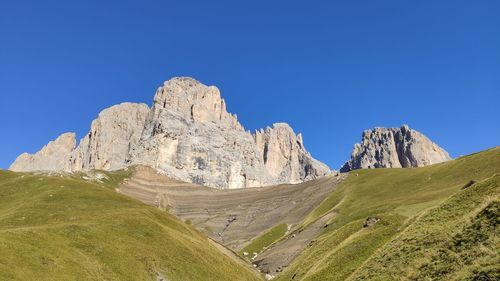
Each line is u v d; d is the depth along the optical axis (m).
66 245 60.28
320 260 78.81
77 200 95.75
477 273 33.00
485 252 35.38
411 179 159.12
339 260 68.56
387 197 147.25
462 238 40.16
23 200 96.81
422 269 40.16
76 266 54.88
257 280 90.12
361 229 79.31
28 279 46.19
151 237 77.50
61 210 87.19
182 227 98.38
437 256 40.47
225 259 89.56
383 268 46.97
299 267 88.94
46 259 52.53
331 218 146.25
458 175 136.12
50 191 100.75
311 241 127.62
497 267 32.22
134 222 81.12
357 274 51.25
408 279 40.34
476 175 126.12
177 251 76.50
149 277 63.59
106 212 87.31
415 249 45.88
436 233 46.16
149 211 97.31
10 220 79.62
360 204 148.50
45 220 80.25
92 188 108.81
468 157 149.38
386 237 68.44
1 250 49.91
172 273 68.44
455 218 47.81
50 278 48.88
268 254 138.75
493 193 48.50
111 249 65.31
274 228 199.62
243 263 111.25
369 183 175.12
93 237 67.06
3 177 118.88
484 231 38.69
